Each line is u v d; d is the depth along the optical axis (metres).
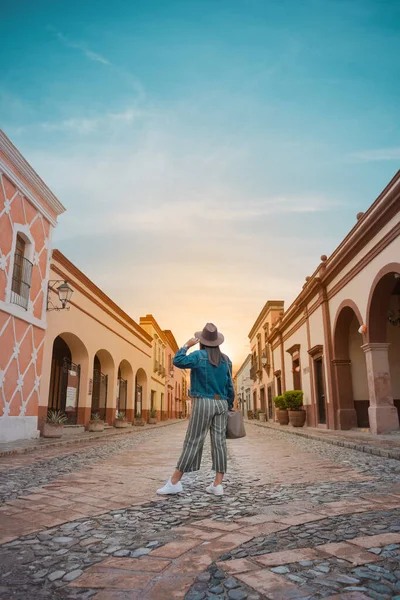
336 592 1.90
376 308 11.20
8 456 7.52
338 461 6.66
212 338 4.16
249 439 12.16
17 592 1.98
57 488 4.50
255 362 36.75
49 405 17.44
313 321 17.12
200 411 4.07
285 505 3.62
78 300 15.23
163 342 37.31
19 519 3.28
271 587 1.97
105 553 2.50
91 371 16.64
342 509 3.41
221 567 2.23
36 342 11.66
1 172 9.95
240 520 3.14
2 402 9.85
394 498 3.83
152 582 2.06
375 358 11.12
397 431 10.74
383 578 2.05
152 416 27.97
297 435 13.46
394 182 9.44
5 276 10.08
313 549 2.46
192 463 4.11
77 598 1.91
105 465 6.41
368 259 11.38
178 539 2.73
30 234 11.44
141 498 3.99
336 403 14.12
